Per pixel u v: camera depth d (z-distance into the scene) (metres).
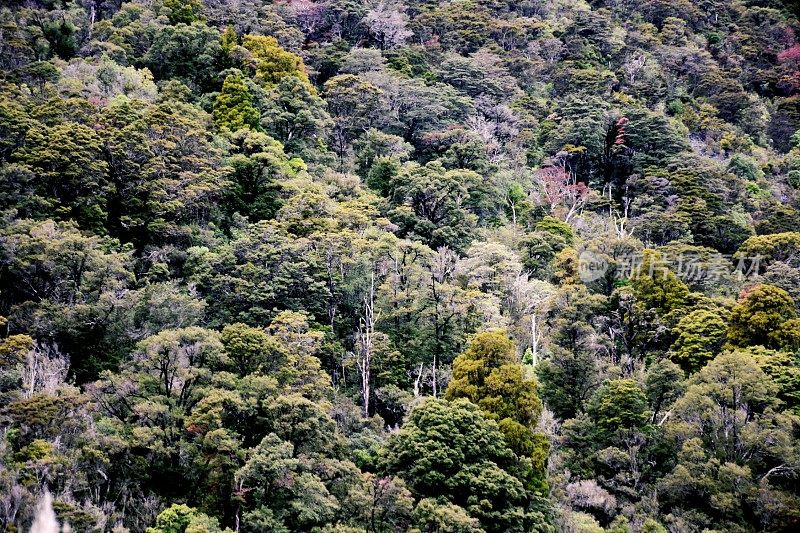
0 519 28.75
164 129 57.91
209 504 34.16
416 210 64.00
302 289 49.50
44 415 32.56
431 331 49.31
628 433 43.28
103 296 41.56
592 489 40.38
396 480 34.50
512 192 77.81
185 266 49.78
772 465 41.44
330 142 79.75
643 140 90.12
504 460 37.53
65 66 67.69
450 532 32.41
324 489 33.12
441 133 82.56
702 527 39.19
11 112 51.81
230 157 62.31
